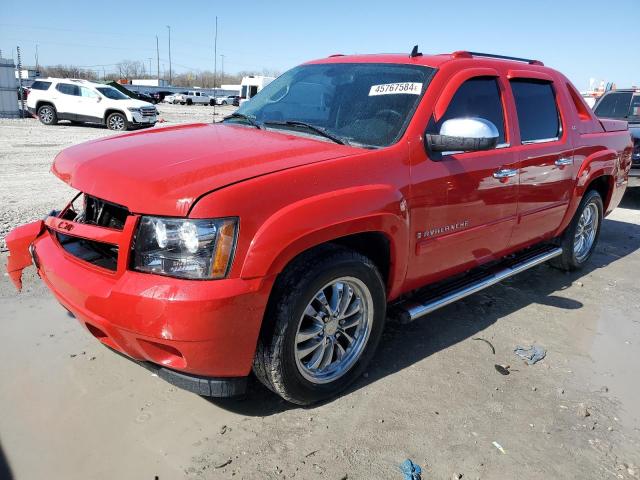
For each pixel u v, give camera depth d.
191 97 51.62
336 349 2.91
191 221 2.24
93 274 2.48
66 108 18.97
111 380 2.95
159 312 2.21
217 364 2.37
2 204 6.55
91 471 2.30
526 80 4.04
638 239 6.72
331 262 2.61
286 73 4.20
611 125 5.23
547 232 4.45
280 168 2.53
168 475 2.30
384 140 3.03
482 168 3.38
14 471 2.27
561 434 2.74
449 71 3.35
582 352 3.63
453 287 3.58
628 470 2.50
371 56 3.81
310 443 2.55
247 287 2.30
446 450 2.56
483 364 3.38
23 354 3.16
